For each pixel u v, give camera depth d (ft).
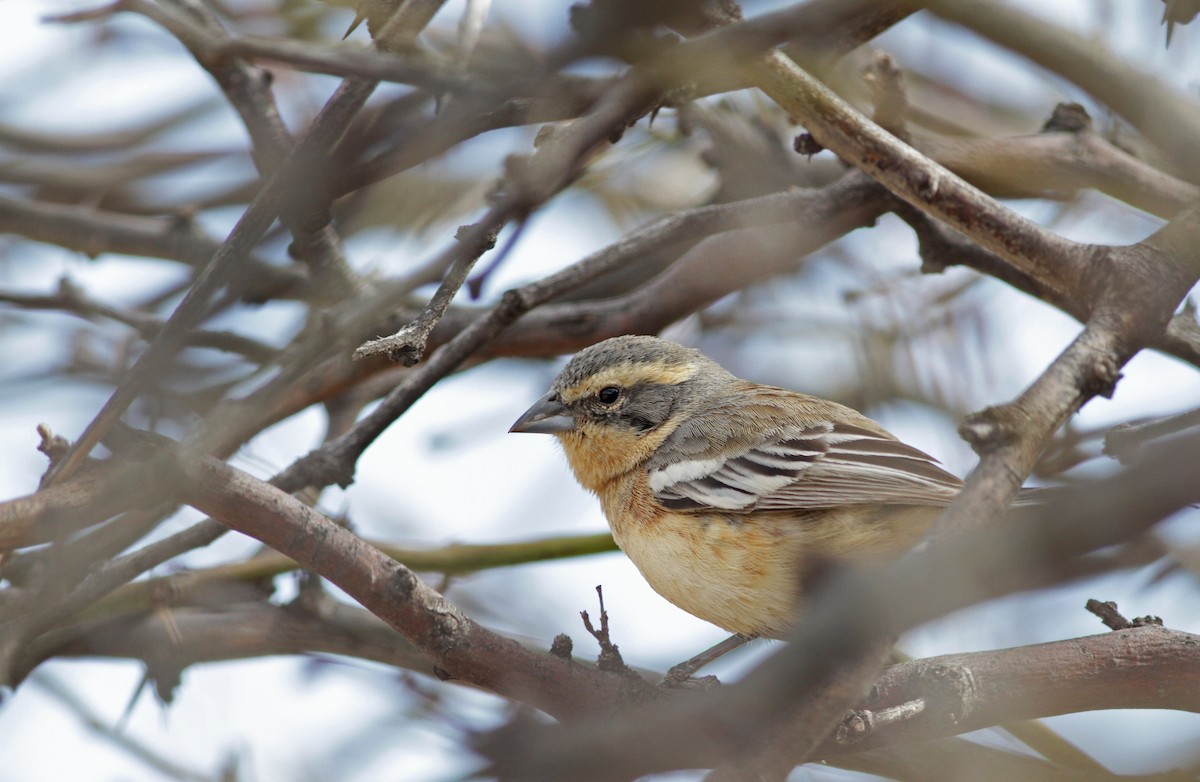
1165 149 27.63
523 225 27.96
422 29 28.37
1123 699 28.22
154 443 27.20
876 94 34.96
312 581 38.88
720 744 21.43
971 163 39.86
